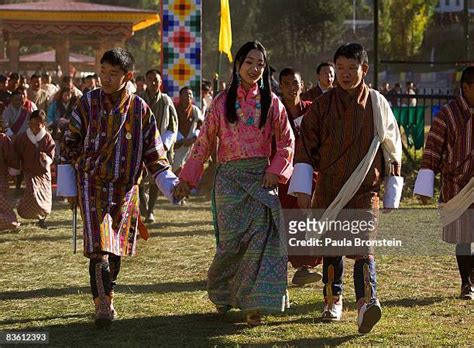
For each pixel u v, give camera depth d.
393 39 57.75
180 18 17.69
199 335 7.77
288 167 7.85
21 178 18.75
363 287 7.70
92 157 7.86
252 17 67.19
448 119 9.06
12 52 33.78
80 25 30.02
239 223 7.82
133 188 7.98
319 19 66.81
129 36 30.47
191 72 17.73
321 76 10.60
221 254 7.93
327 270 8.25
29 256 11.95
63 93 20.30
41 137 14.62
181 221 15.45
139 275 10.57
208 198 18.70
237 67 7.89
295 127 9.62
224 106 7.90
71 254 12.10
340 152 7.86
